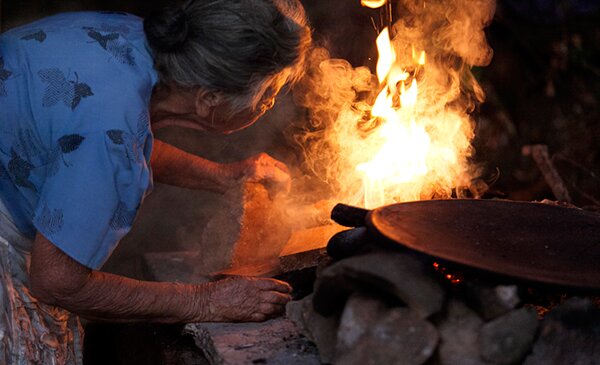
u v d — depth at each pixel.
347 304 1.38
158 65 1.58
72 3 3.05
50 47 1.59
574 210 1.82
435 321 1.37
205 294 1.72
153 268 2.27
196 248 3.06
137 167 1.55
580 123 3.77
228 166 2.23
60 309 1.84
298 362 1.59
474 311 1.39
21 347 1.74
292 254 1.94
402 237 1.52
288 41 1.57
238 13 1.52
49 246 1.55
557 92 3.95
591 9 4.01
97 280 1.61
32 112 1.55
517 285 1.40
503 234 1.64
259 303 1.74
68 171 1.52
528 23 4.07
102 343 2.63
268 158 2.23
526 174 3.69
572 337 1.38
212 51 1.52
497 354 1.32
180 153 2.22
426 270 1.40
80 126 1.52
